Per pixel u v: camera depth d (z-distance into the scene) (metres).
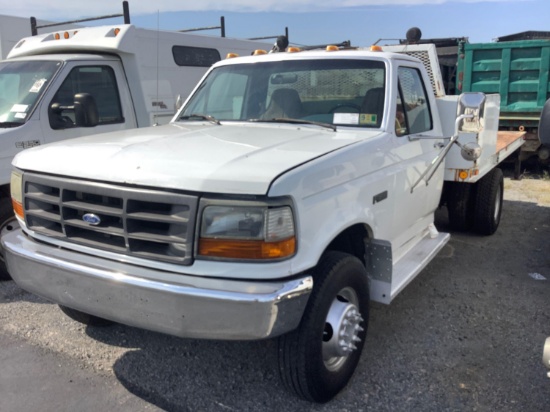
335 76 4.32
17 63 6.24
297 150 3.25
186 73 7.60
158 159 3.00
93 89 6.25
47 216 3.30
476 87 10.95
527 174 11.20
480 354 3.90
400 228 4.25
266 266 2.75
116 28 6.50
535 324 4.38
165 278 2.83
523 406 3.29
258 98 4.54
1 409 3.33
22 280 3.39
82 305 3.12
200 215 2.76
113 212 2.99
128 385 3.58
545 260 5.92
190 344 4.09
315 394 3.18
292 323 2.83
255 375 3.67
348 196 3.31
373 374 3.65
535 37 12.49
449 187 6.54
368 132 3.96
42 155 3.40
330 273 3.12
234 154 3.08
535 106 10.39
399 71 4.37
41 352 4.00
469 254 6.12
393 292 3.76
